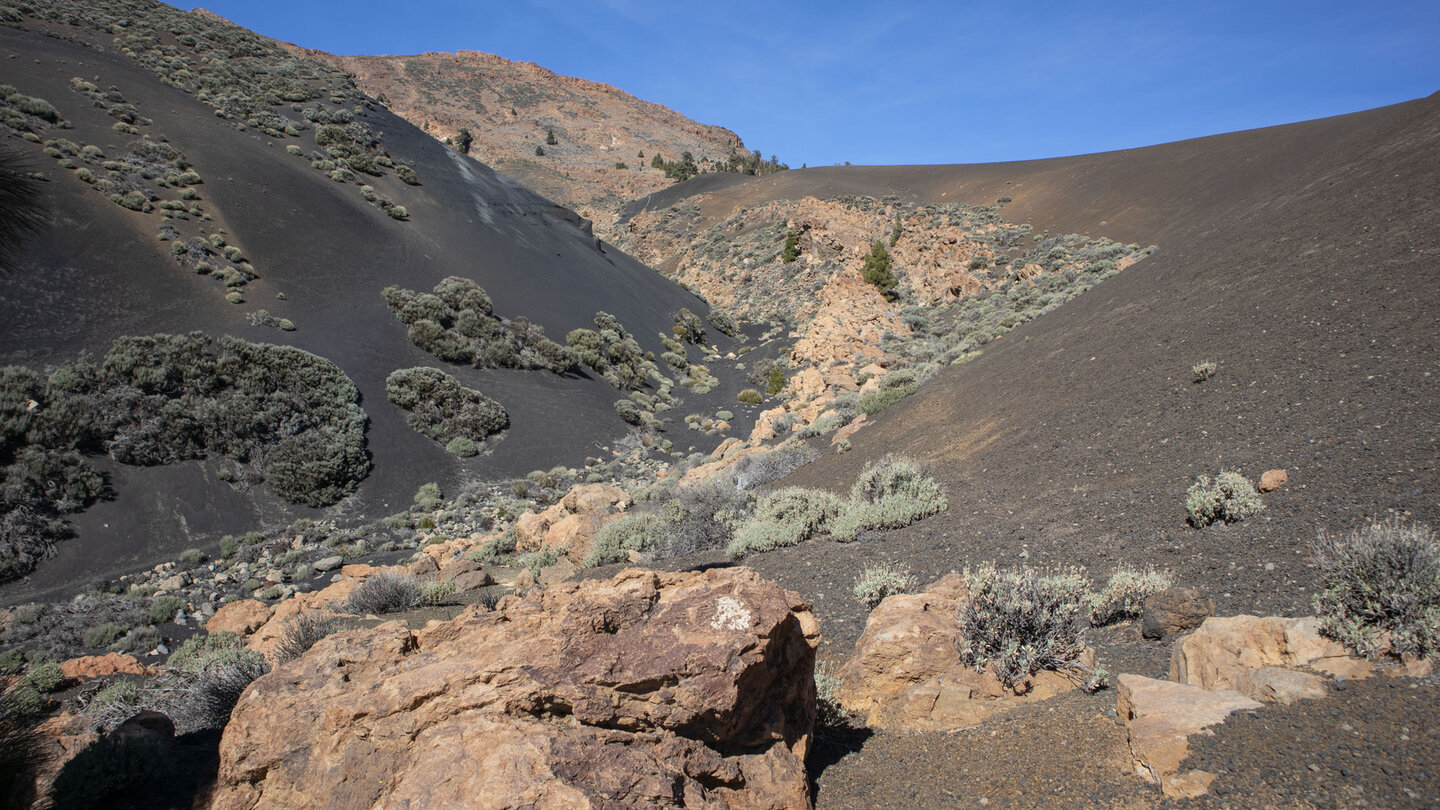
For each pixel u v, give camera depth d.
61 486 20.14
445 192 57.78
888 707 5.70
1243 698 4.05
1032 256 50.91
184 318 30.06
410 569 15.80
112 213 33.44
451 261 46.62
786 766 4.36
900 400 21.89
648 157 164.75
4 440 20.08
